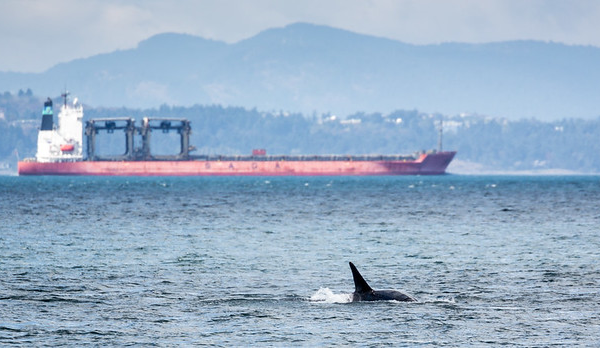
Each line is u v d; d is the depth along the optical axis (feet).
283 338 320.70
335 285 450.71
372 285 453.58
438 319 350.23
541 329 334.44
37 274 490.90
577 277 476.95
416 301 383.65
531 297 406.21
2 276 480.64
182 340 319.27
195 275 489.67
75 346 310.86
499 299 399.85
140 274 492.95
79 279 471.21
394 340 317.42
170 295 415.03
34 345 312.29
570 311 369.91
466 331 330.34
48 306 384.88
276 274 495.00
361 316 355.15
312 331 330.54
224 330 334.24
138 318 357.20
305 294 415.85
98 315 363.97
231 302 392.27
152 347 309.63
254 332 330.34
